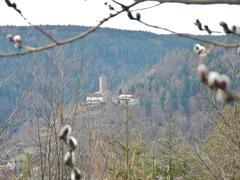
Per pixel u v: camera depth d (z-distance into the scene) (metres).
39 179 8.93
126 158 8.91
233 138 9.70
